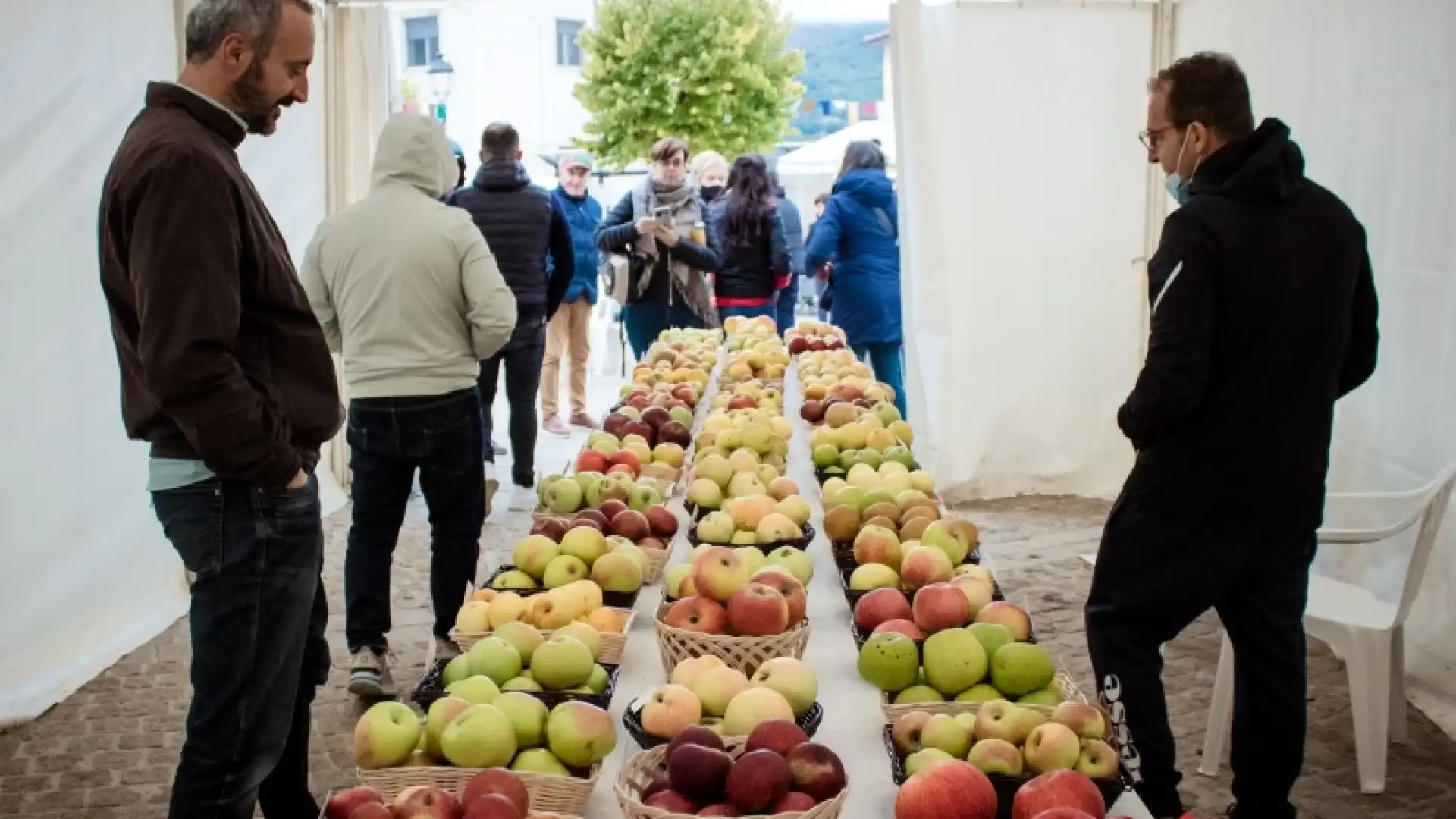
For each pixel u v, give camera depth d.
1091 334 6.78
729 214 7.43
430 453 4.04
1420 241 4.19
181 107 2.19
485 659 2.10
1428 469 4.17
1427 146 4.12
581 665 2.11
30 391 4.19
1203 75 2.79
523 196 6.77
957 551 2.70
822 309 9.17
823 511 3.37
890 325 7.35
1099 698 2.28
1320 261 2.71
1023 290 6.70
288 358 2.34
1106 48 6.52
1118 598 2.87
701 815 1.67
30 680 4.26
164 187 2.08
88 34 4.37
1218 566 2.79
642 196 7.19
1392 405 4.39
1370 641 3.68
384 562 4.19
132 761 3.90
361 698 4.30
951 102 6.51
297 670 2.42
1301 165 2.75
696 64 13.16
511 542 6.18
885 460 3.60
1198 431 2.75
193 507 2.26
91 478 4.58
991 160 6.58
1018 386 6.80
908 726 1.97
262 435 2.17
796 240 8.77
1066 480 6.96
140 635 4.85
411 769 1.83
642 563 2.68
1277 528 2.78
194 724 2.33
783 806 1.68
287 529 2.32
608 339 12.33
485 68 17.98
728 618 2.29
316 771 3.77
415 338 3.96
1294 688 2.86
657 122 13.37
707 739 1.79
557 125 18.56
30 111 4.08
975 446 6.82
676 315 7.23
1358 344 2.96
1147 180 6.66
